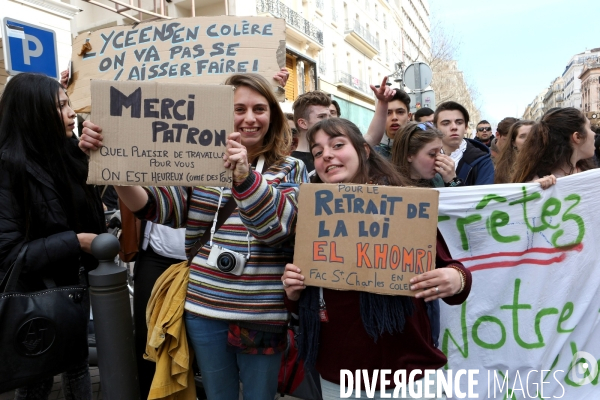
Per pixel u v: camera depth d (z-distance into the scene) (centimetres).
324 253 169
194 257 189
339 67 2305
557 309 241
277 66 258
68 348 193
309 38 1820
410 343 165
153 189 181
